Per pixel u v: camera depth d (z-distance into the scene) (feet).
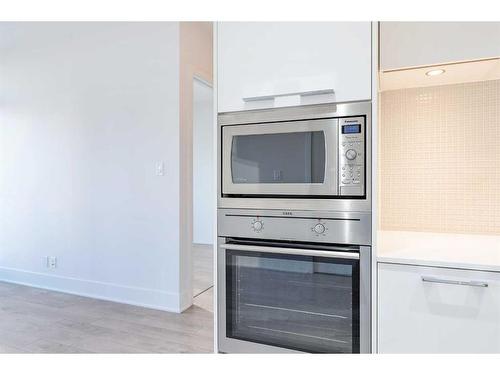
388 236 5.61
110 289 10.07
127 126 9.71
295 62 4.46
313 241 4.41
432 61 4.44
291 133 4.50
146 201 9.52
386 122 6.18
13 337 7.56
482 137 5.56
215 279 4.92
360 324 4.22
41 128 11.10
